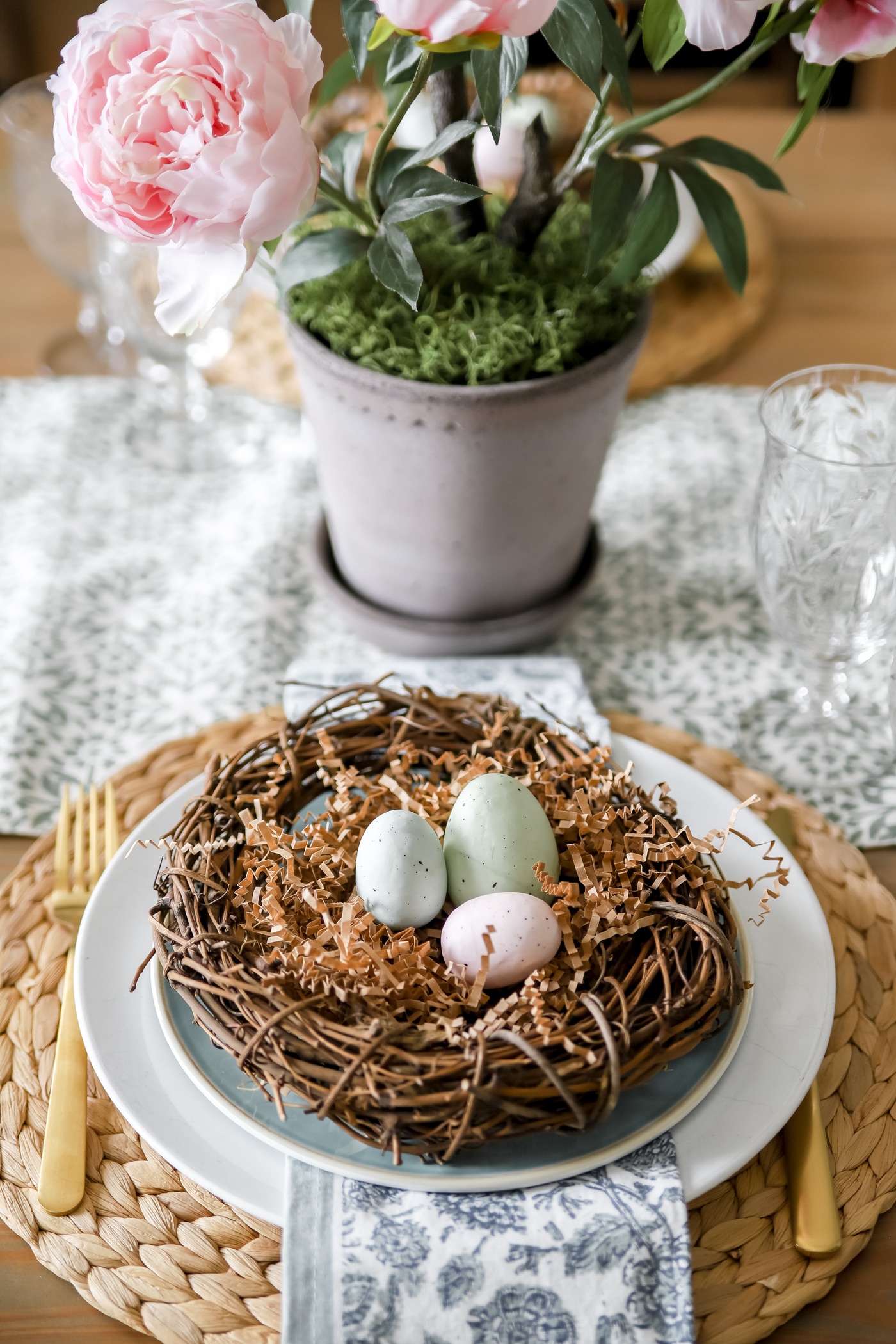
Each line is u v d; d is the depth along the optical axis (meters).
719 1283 0.60
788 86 2.09
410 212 0.71
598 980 0.62
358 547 0.85
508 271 0.80
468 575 0.84
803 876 0.70
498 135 0.68
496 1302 0.57
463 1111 0.57
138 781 0.77
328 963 0.61
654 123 0.75
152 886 0.69
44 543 0.96
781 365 1.08
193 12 0.62
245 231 0.64
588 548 0.91
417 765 0.75
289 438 1.06
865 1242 0.61
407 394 0.75
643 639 0.90
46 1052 0.67
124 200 0.64
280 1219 0.59
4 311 1.18
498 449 0.77
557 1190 0.59
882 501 0.74
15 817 0.78
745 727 0.84
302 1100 0.62
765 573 0.79
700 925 0.62
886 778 0.81
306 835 0.68
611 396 0.79
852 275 1.18
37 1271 0.62
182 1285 0.60
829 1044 0.67
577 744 0.75
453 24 0.58
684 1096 0.61
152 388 1.10
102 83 0.64
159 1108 0.62
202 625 0.91
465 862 0.67
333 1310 0.57
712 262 1.15
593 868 0.66
